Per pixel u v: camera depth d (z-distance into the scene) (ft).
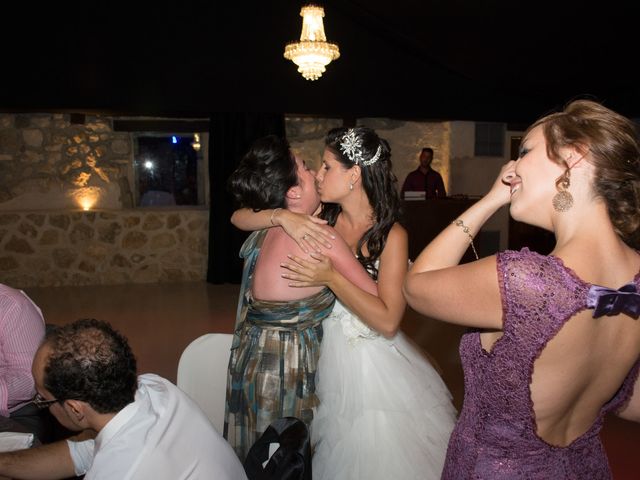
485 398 3.19
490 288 2.99
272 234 5.43
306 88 19.89
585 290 2.81
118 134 22.39
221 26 18.84
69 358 3.82
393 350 5.87
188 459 3.92
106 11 17.85
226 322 16.93
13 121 21.21
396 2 17.10
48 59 17.56
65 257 21.80
